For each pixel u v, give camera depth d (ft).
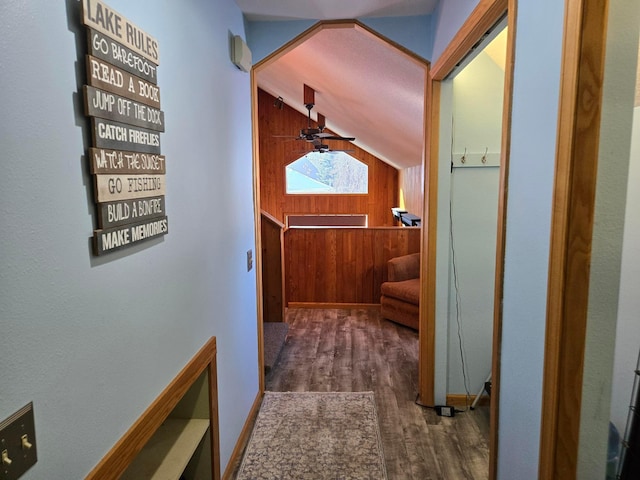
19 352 2.34
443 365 8.60
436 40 7.38
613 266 2.93
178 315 4.64
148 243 3.90
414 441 7.48
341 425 7.98
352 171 31.48
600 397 3.06
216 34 6.06
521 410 3.73
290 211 31.81
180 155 4.68
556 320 3.04
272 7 7.44
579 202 2.88
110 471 3.25
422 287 8.63
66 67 2.73
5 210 2.24
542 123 3.28
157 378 4.13
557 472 3.15
